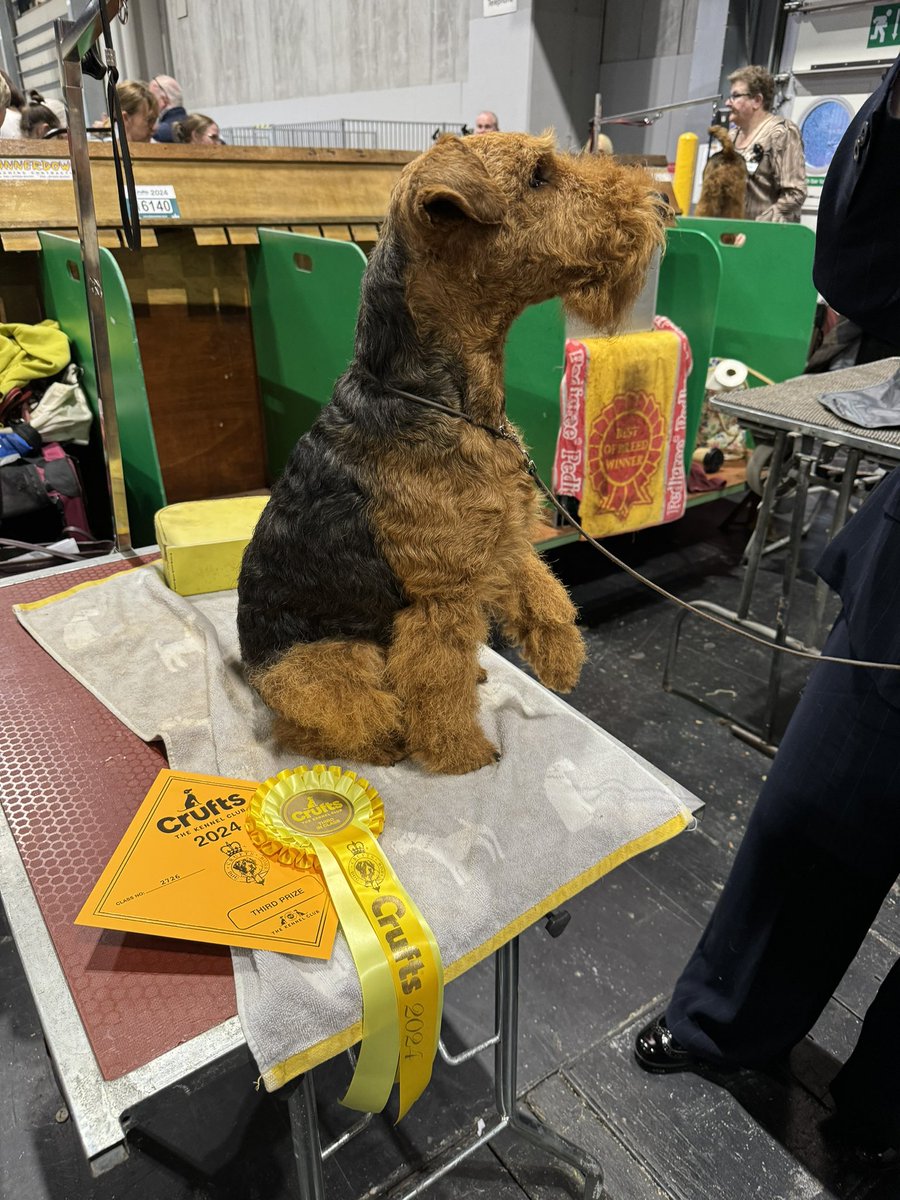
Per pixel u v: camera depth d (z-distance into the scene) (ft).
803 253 11.02
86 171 5.29
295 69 25.09
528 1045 5.57
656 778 3.96
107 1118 2.43
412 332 3.53
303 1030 2.71
